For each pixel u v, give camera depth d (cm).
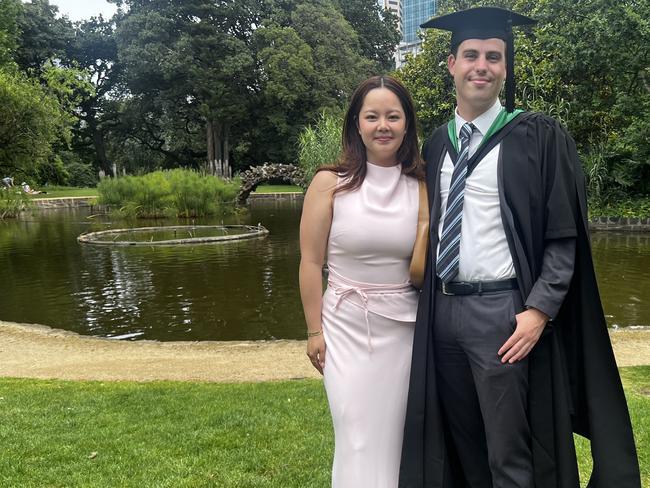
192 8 3247
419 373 183
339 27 3322
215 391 414
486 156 177
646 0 1355
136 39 3231
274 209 2419
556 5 1446
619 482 173
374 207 185
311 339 196
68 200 2788
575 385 182
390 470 189
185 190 2105
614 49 1373
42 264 1130
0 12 2714
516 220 172
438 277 180
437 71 1599
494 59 178
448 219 178
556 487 172
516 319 167
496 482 169
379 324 188
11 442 313
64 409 371
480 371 171
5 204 2205
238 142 3784
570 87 1491
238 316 737
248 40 3519
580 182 174
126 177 2191
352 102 191
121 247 1332
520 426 169
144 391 415
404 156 191
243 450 297
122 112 3762
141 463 283
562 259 168
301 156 1655
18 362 549
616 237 1356
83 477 269
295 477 265
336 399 189
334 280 194
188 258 1160
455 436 186
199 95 3422
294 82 3175
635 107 1411
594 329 175
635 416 333
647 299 771
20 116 1983
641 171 1579
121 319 734
